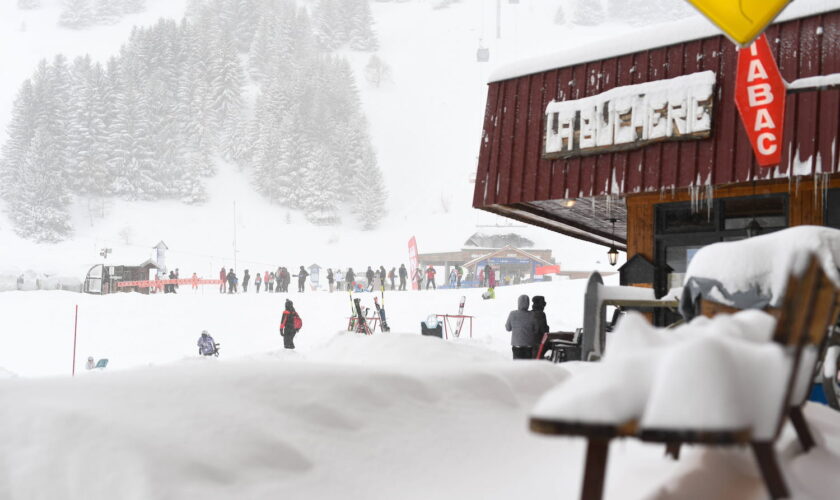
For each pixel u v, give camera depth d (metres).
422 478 2.69
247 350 25.58
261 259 110.25
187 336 28.42
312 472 2.57
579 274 65.38
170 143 144.38
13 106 159.38
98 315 31.52
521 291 34.59
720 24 6.95
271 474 2.49
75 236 118.00
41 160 124.00
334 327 29.77
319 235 125.25
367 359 5.45
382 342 5.71
